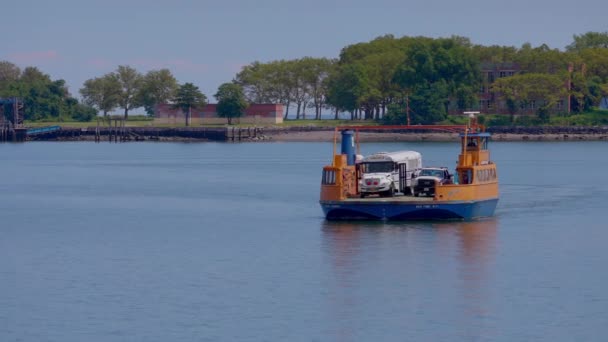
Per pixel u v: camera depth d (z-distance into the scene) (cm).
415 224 10450
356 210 10419
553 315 6881
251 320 6794
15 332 6594
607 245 9506
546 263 8600
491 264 8538
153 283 7938
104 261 8938
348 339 6375
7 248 9744
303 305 7162
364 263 8581
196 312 7012
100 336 6475
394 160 10762
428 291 7544
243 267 8525
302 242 9681
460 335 6450
